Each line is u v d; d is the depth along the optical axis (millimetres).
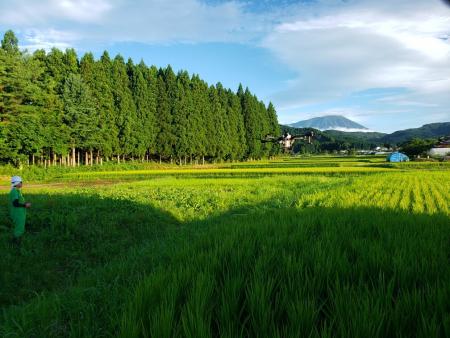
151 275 3680
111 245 10141
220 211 14656
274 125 118625
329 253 4082
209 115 83375
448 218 7602
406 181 26188
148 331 2617
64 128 48438
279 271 3652
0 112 41875
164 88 72250
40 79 49719
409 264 3762
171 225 13086
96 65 57219
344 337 2320
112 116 58281
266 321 2607
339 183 26266
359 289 3043
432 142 100375
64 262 8812
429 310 2627
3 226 9969
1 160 43781
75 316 3816
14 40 46438
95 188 25250
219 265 4023
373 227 6195
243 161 100125
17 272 7703
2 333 3596
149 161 71938
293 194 19375
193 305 2801
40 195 17984
